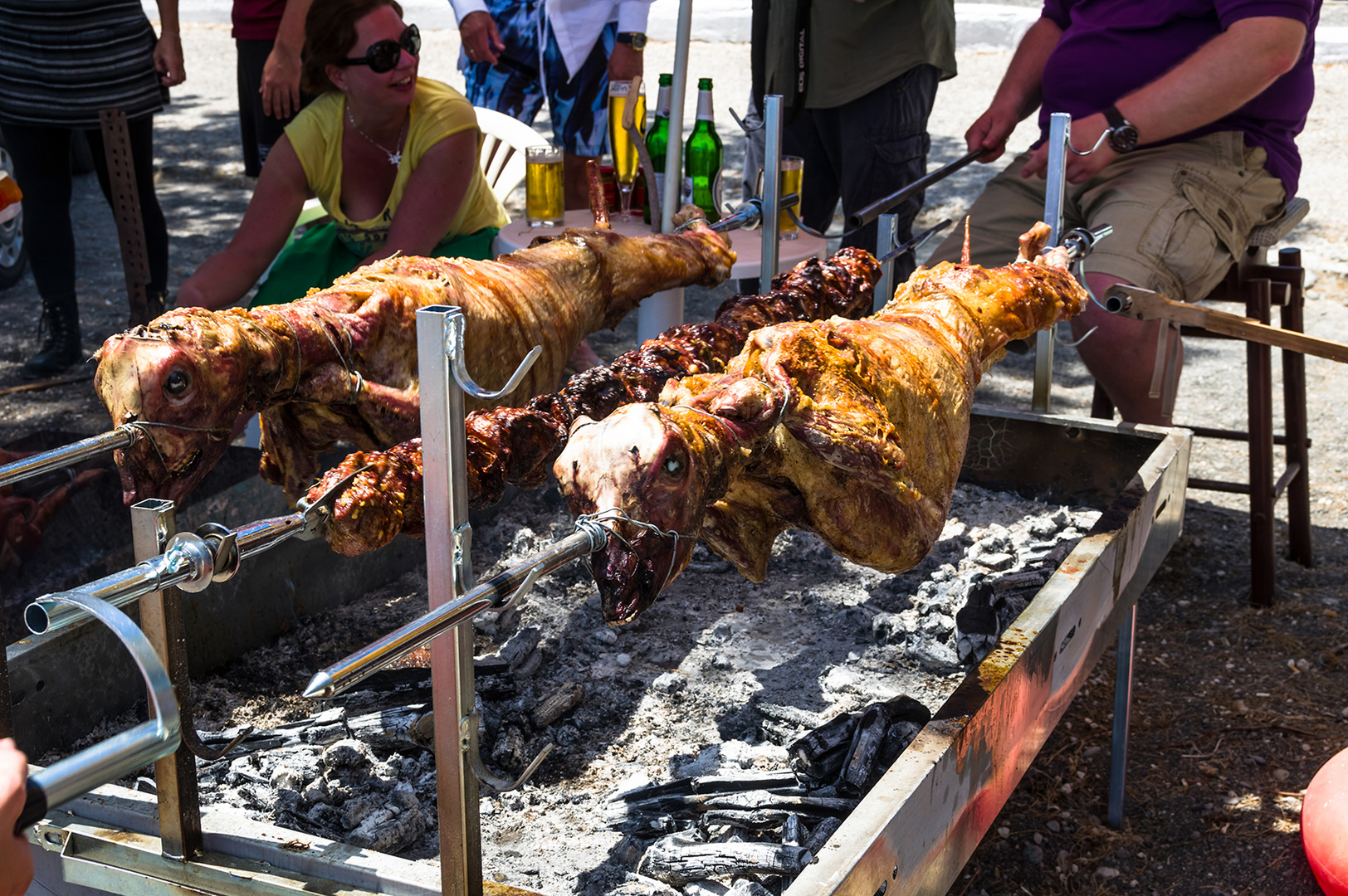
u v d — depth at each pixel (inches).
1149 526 96.7
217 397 66.9
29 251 187.9
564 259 93.4
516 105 219.3
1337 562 152.1
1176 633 136.3
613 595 52.7
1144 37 138.8
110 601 42.3
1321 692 123.9
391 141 130.6
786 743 81.0
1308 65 142.4
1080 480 118.6
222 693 85.4
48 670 74.7
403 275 82.3
